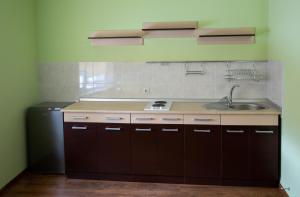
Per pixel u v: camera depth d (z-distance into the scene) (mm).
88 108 3992
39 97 4609
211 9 4227
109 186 3852
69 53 4508
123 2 4352
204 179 3828
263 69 4250
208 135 3729
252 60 4242
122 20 4375
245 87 4297
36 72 4539
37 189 3777
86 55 4492
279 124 3604
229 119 3668
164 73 4402
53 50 4523
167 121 3775
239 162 3717
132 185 3869
